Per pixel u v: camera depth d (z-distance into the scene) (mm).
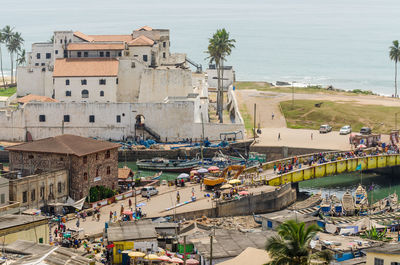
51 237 102500
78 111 195625
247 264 80688
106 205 129375
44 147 135125
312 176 155125
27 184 122188
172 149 183750
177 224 106125
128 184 146875
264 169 158625
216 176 148375
